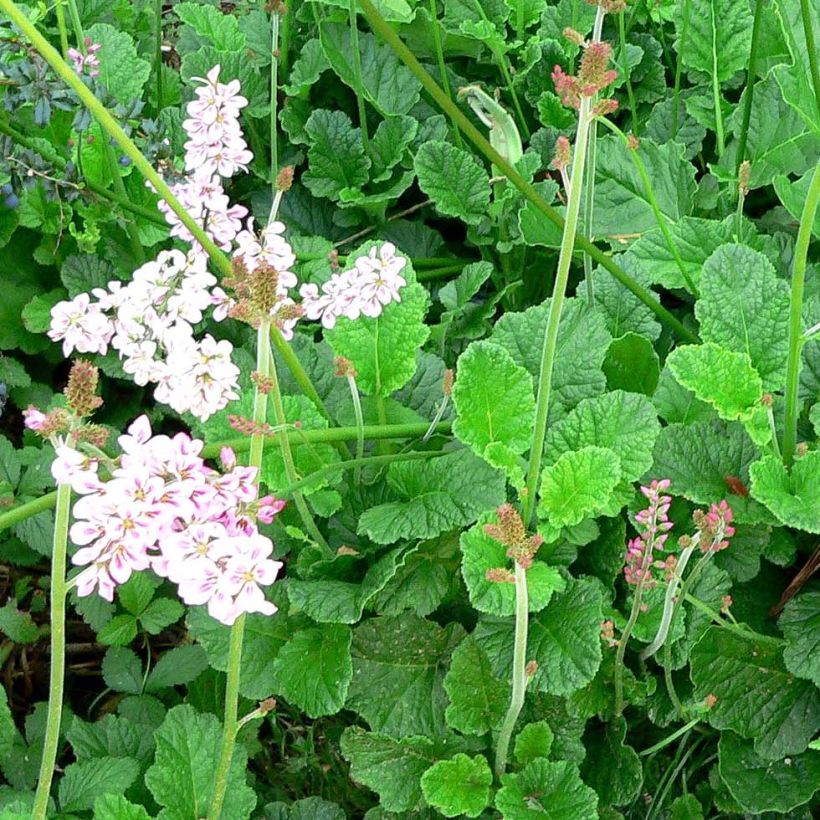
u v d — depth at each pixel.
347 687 0.74
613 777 0.76
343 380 0.86
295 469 0.79
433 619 0.82
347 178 1.08
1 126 0.90
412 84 1.08
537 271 1.05
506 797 0.71
